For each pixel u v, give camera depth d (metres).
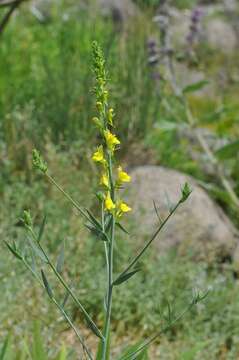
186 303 6.33
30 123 7.95
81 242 6.54
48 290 3.45
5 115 8.13
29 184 7.50
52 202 6.94
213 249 7.22
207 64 13.41
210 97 11.46
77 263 6.36
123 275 3.43
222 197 7.97
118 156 8.23
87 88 8.18
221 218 7.70
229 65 13.48
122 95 8.45
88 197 7.05
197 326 6.20
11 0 5.88
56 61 9.68
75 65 8.52
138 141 8.39
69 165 7.35
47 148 7.44
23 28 10.91
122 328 6.09
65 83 8.30
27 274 6.04
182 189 3.37
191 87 8.25
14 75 9.49
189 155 8.80
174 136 8.88
